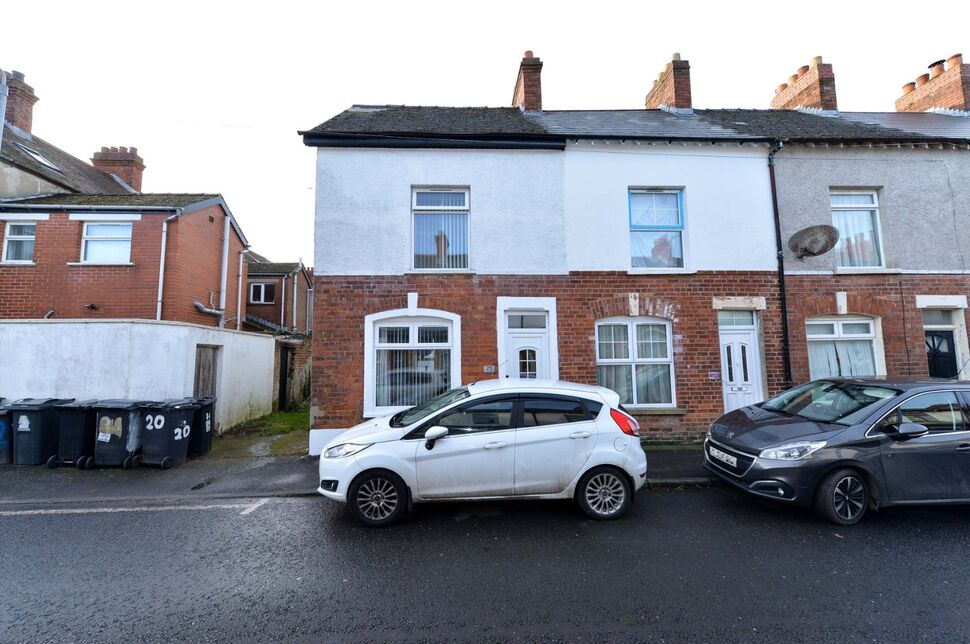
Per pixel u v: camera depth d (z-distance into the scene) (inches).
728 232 350.0
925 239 359.3
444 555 164.9
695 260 346.6
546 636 117.9
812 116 442.9
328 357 317.7
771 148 356.2
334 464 194.5
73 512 210.7
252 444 346.6
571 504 217.3
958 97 456.8
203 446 311.3
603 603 133.0
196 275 494.6
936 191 364.5
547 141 344.8
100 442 275.9
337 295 322.7
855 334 352.8
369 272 326.6
